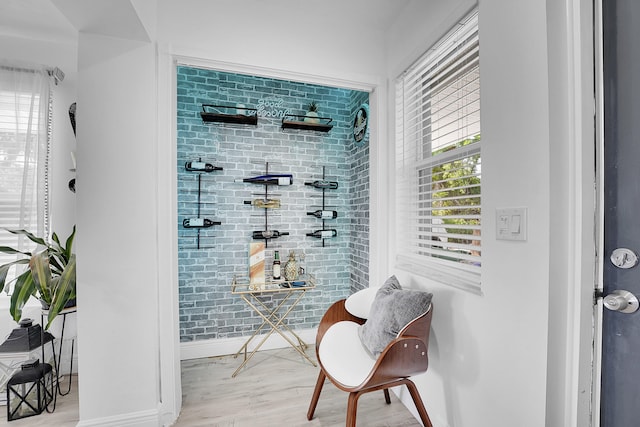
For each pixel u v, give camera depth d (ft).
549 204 3.26
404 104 6.64
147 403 5.28
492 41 4.03
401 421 5.61
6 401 6.15
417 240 6.22
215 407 6.07
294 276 8.70
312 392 6.63
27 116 7.01
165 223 5.57
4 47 6.99
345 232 9.67
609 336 3.05
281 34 6.29
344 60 6.70
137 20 4.81
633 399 2.85
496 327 3.93
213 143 8.53
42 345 5.98
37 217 6.91
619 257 2.94
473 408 4.32
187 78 8.36
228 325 8.65
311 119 8.95
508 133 3.79
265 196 8.95
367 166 8.45
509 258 3.76
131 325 5.24
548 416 3.27
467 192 5.15
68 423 5.63
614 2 2.99
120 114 5.26
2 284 5.37
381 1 6.12
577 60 3.17
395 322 4.75
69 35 7.00
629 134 2.88
